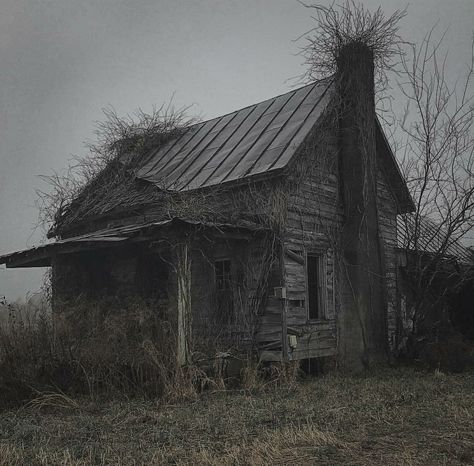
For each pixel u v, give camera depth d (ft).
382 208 56.08
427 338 51.96
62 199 59.00
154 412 28.30
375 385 36.70
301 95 55.52
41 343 33.37
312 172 47.29
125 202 53.06
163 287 49.44
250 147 49.88
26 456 20.95
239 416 26.84
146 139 62.95
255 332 42.65
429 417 26.32
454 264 57.72
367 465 18.99
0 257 46.24
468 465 18.94
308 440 22.16
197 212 41.19
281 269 42.19
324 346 45.57
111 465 19.57
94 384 32.78
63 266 51.98
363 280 47.80
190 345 34.73
